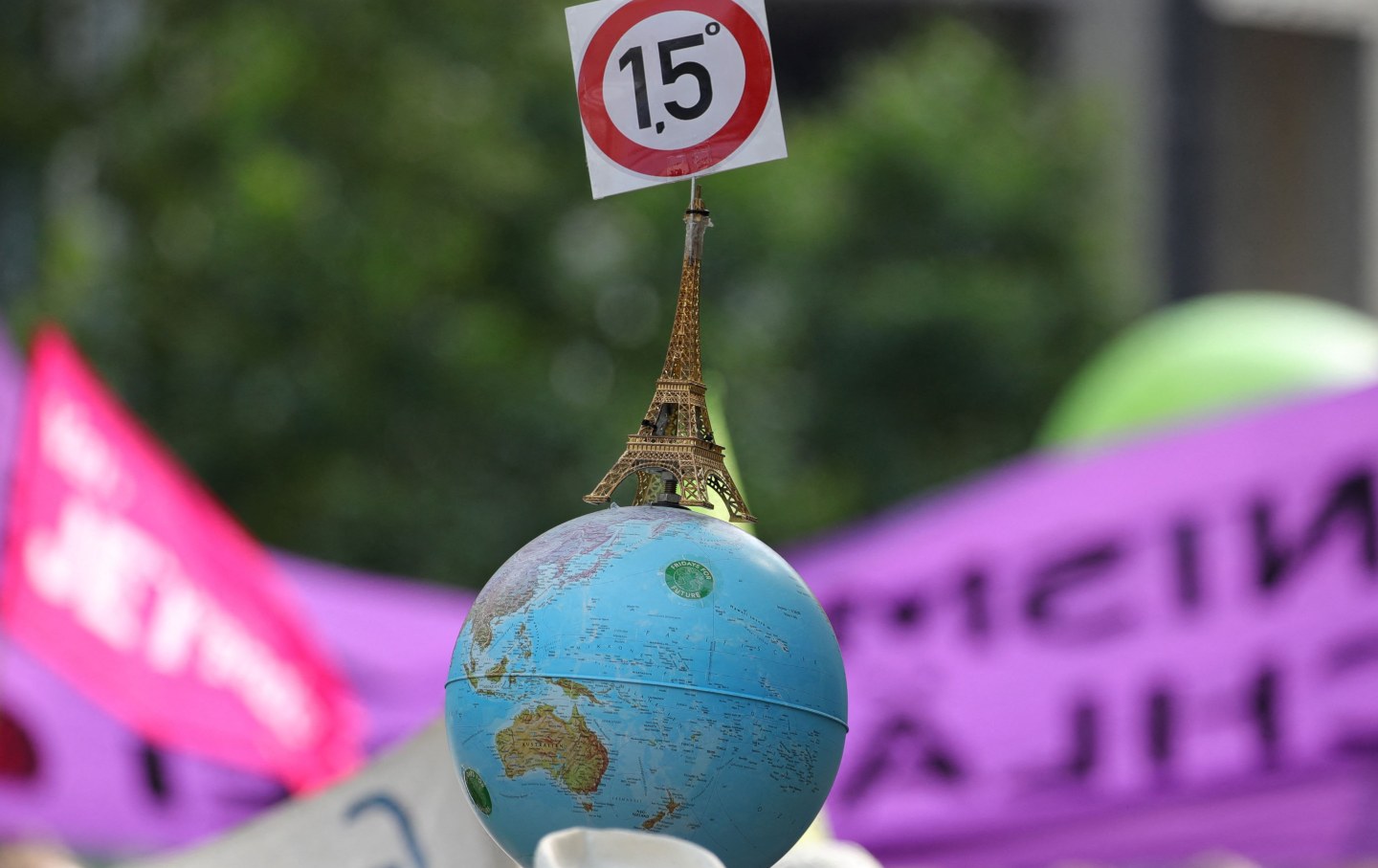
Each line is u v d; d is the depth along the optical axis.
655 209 29.16
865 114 33.41
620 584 3.82
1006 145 33.25
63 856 11.84
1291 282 43.62
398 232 25.50
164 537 13.15
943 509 14.71
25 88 25.58
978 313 31.28
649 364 28.31
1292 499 13.82
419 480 25.70
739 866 3.89
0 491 12.78
